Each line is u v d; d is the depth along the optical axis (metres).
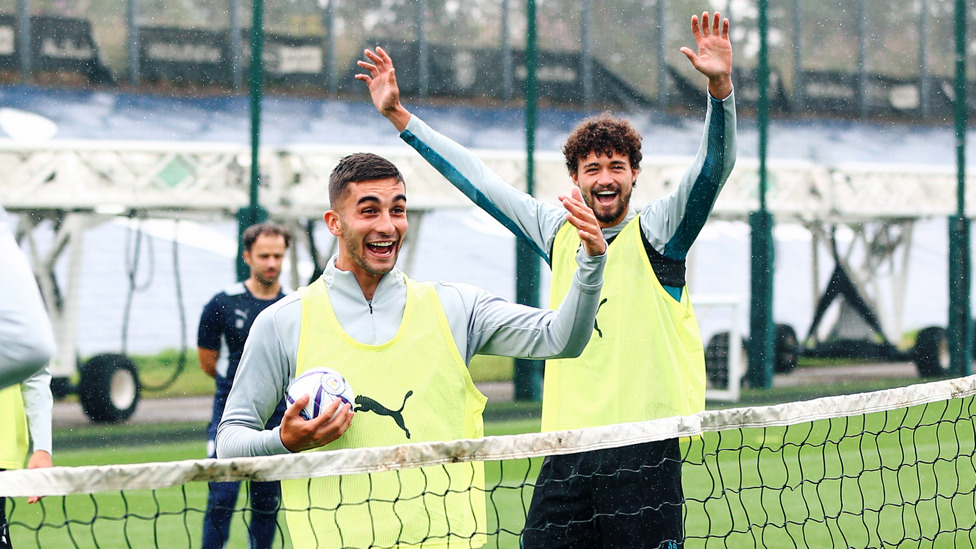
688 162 12.23
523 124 12.61
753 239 11.96
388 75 3.11
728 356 11.94
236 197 10.55
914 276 14.02
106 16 11.51
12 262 1.66
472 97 12.58
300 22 12.05
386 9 12.41
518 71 12.75
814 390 11.68
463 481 2.38
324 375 2.23
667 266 3.04
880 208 13.37
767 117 12.04
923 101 14.39
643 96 13.09
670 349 2.99
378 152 11.18
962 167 13.04
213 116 11.55
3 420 3.16
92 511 5.11
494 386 11.38
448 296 2.41
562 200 2.19
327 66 12.11
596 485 2.89
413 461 2.15
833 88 13.95
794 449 6.79
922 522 4.85
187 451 7.87
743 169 12.74
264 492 3.69
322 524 2.24
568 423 3.02
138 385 9.51
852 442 7.09
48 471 1.98
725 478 5.83
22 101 10.87
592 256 2.22
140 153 10.29
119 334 10.37
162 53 11.63
